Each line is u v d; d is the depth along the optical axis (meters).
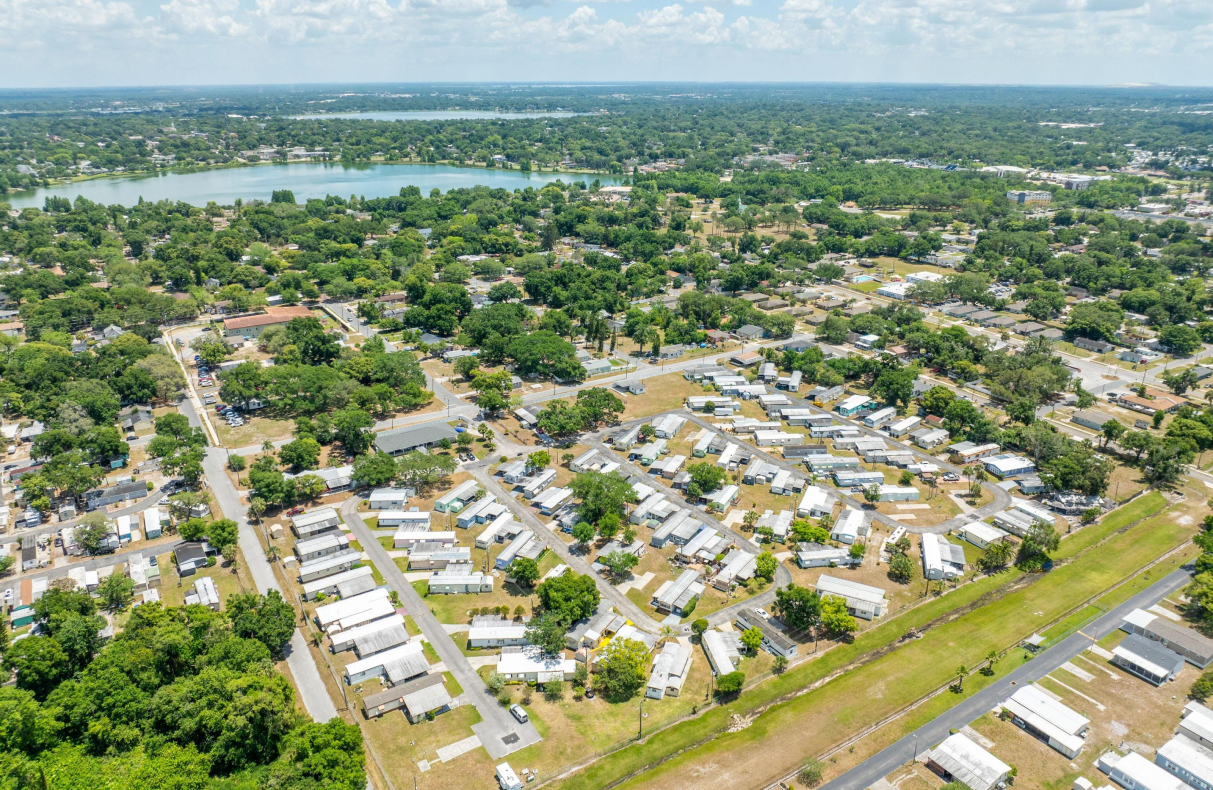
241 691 128.75
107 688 131.50
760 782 123.88
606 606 165.50
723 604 167.12
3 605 165.62
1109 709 138.50
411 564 178.75
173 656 141.25
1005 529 196.50
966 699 141.75
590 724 135.12
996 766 123.19
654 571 178.88
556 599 155.12
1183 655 151.25
